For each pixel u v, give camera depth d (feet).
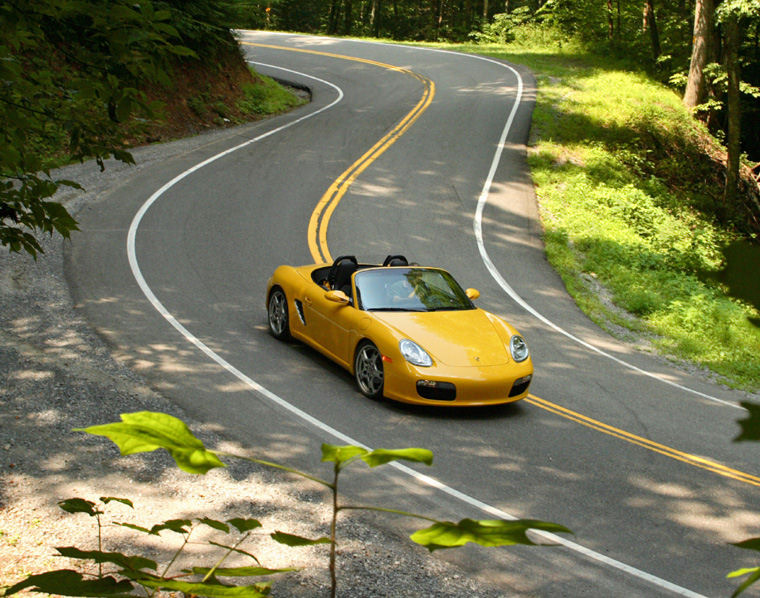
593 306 43.55
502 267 47.57
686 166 81.66
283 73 112.06
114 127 10.91
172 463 18.42
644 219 61.98
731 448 24.21
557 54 135.85
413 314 26.94
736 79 72.33
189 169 60.59
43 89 9.51
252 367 27.37
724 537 17.62
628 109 90.43
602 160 73.56
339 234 49.42
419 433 22.88
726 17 74.18
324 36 157.07
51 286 34.27
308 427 22.31
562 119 85.25
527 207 59.52
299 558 14.44
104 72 9.05
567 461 21.71
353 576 13.98
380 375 25.25
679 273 51.72
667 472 21.57
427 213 55.77
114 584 2.40
